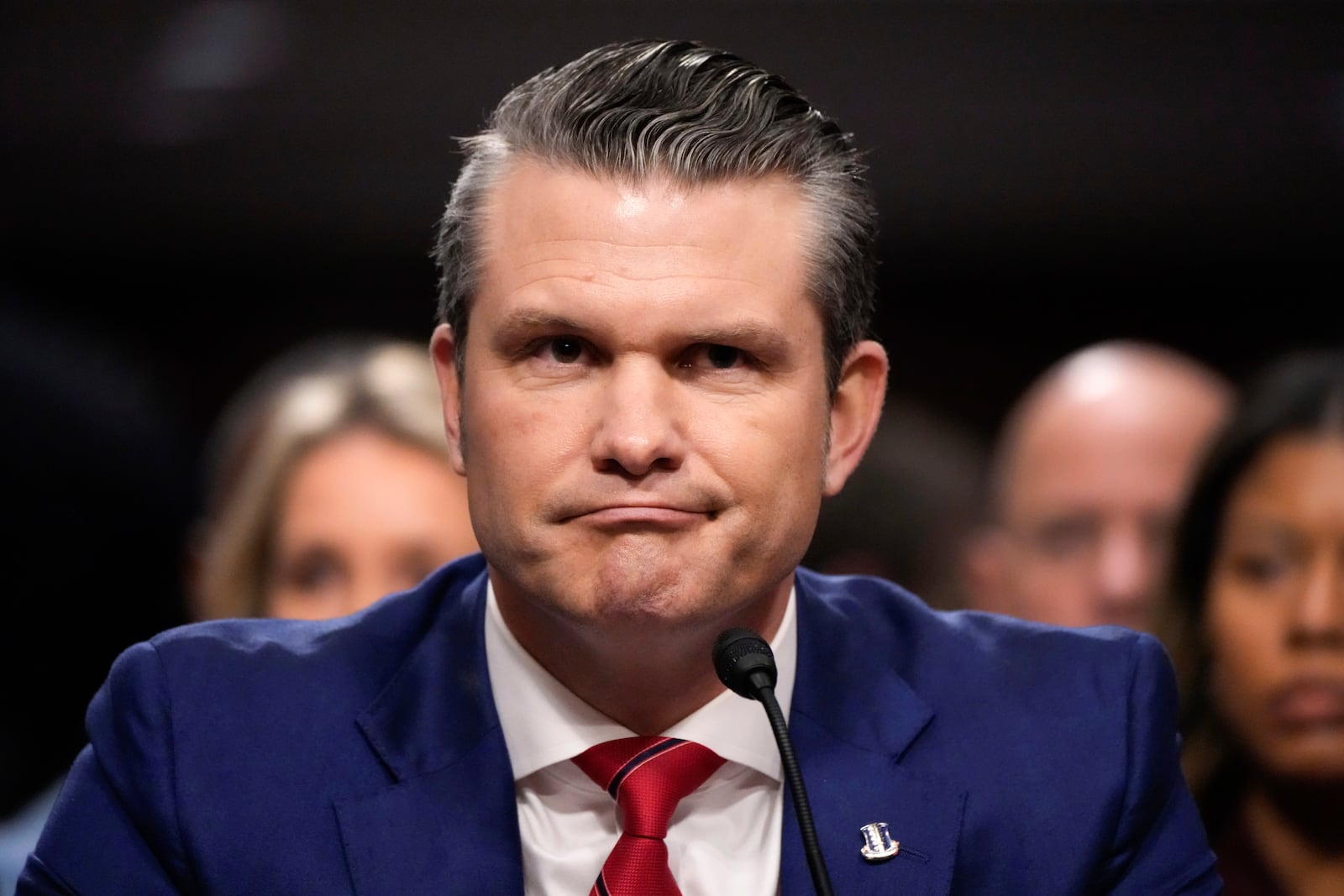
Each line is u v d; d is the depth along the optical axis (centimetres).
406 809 570
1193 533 928
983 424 1684
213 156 1491
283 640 619
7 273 1591
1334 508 880
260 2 1402
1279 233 1543
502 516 534
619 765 575
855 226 581
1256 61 1423
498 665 602
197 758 573
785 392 543
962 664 638
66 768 927
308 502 933
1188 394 1204
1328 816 881
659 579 521
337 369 991
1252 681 891
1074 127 1454
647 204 532
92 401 909
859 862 574
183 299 1655
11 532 880
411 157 1480
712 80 569
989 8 1403
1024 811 593
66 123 1454
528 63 1416
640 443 513
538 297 530
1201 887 615
